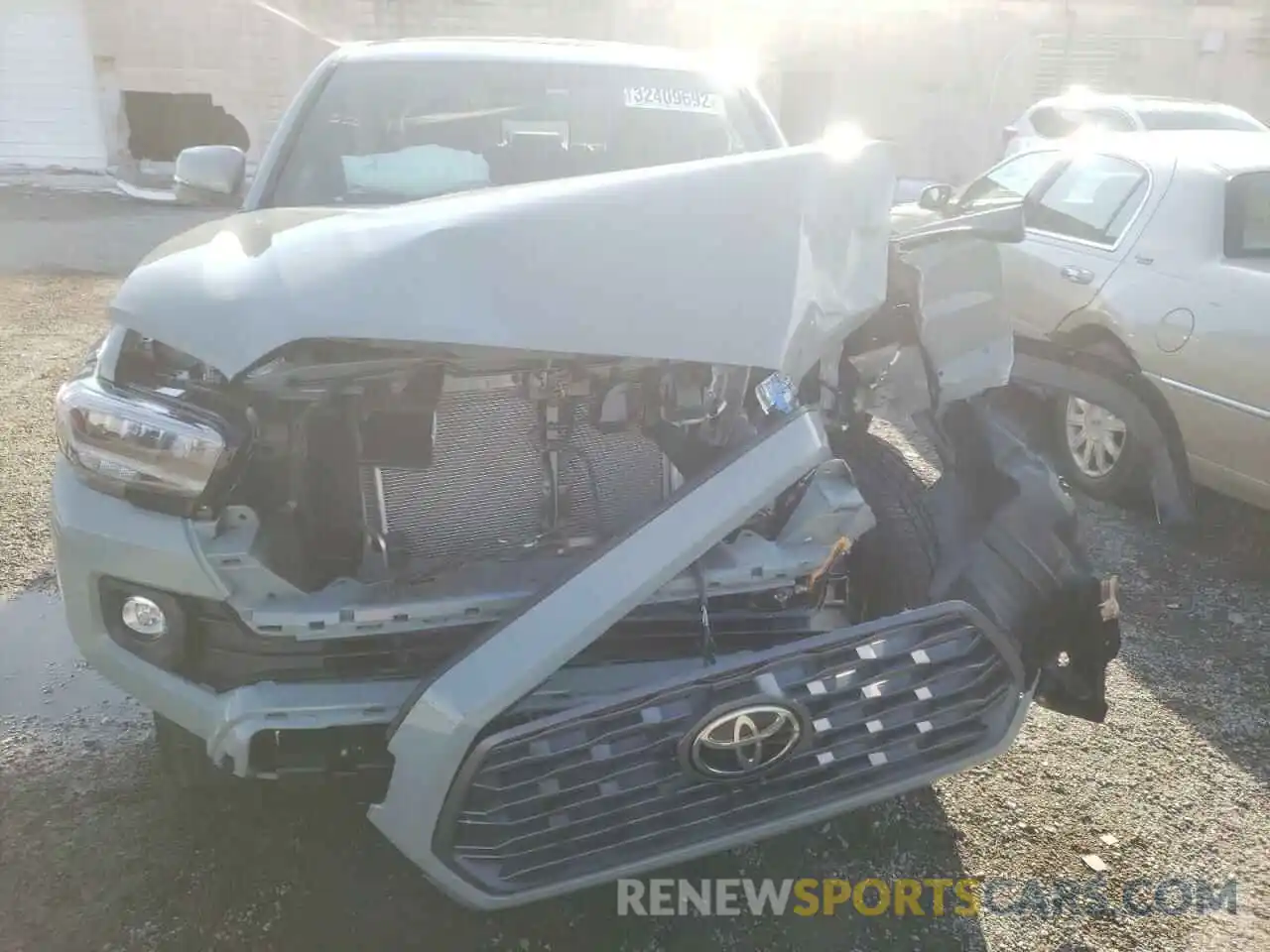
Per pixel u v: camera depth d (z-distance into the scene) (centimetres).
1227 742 308
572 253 205
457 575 212
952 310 240
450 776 188
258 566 202
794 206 222
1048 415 482
